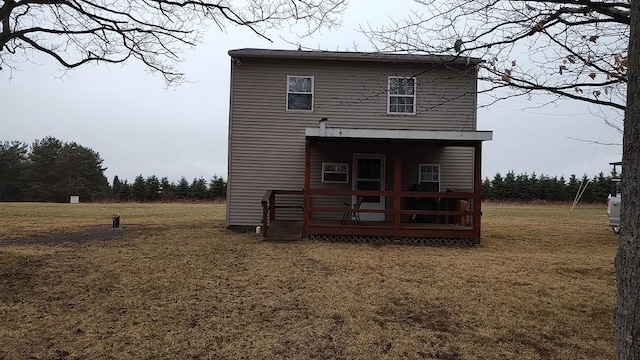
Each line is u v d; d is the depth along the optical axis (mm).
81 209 22000
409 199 12844
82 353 4457
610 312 5750
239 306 5820
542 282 7125
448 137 10094
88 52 9836
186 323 5258
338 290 6504
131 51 9898
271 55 12500
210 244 10062
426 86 12688
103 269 7461
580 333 5090
